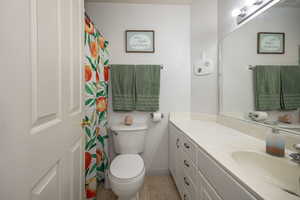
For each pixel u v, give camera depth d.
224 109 1.59
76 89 0.84
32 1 0.45
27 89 0.42
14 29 0.38
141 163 1.38
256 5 1.16
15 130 0.38
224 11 1.58
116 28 1.85
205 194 0.89
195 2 1.83
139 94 1.83
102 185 1.73
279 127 0.97
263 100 1.11
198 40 1.82
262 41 1.12
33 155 0.45
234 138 1.11
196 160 1.03
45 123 0.52
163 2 1.85
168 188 1.67
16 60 0.39
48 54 0.54
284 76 0.96
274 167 0.77
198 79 1.84
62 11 0.66
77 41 0.86
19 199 0.39
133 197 1.34
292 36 0.91
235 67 1.42
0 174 0.35
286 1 0.94
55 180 0.60
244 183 0.56
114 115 1.88
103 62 1.63
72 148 0.79
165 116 1.93
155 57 1.90
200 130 1.35
